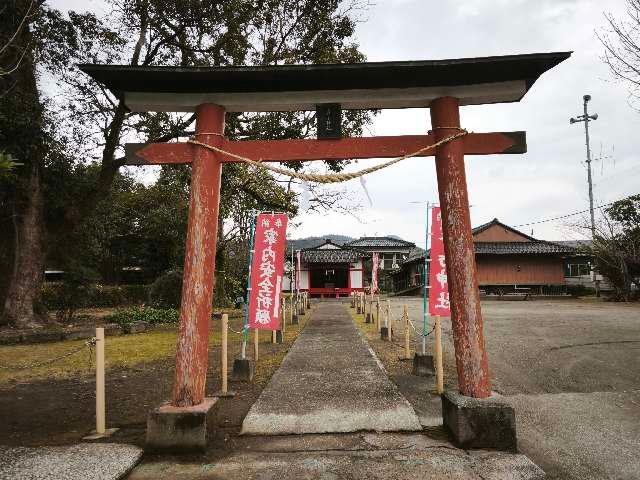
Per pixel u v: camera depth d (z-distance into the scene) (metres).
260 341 11.91
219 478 3.54
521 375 7.16
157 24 12.28
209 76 4.42
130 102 4.79
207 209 4.55
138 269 31.77
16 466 3.68
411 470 3.60
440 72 4.41
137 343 11.70
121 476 3.54
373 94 4.76
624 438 4.39
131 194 29.78
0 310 13.32
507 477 3.46
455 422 4.16
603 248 25.48
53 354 9.92
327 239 47.19
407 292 41.62
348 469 3.65
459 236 4.46
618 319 14.91
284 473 3.61
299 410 5.29
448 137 4.59
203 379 4.42
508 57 4.20
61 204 13.80
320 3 12.20
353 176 4.44
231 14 12.04
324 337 12.32
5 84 11.93
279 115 12.75
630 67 7.95
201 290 4.41
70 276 15.45
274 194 15.34
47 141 12.37
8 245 13.59
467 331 4.35
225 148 4.79
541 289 33.84
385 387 6.32
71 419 5.30
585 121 29.52
